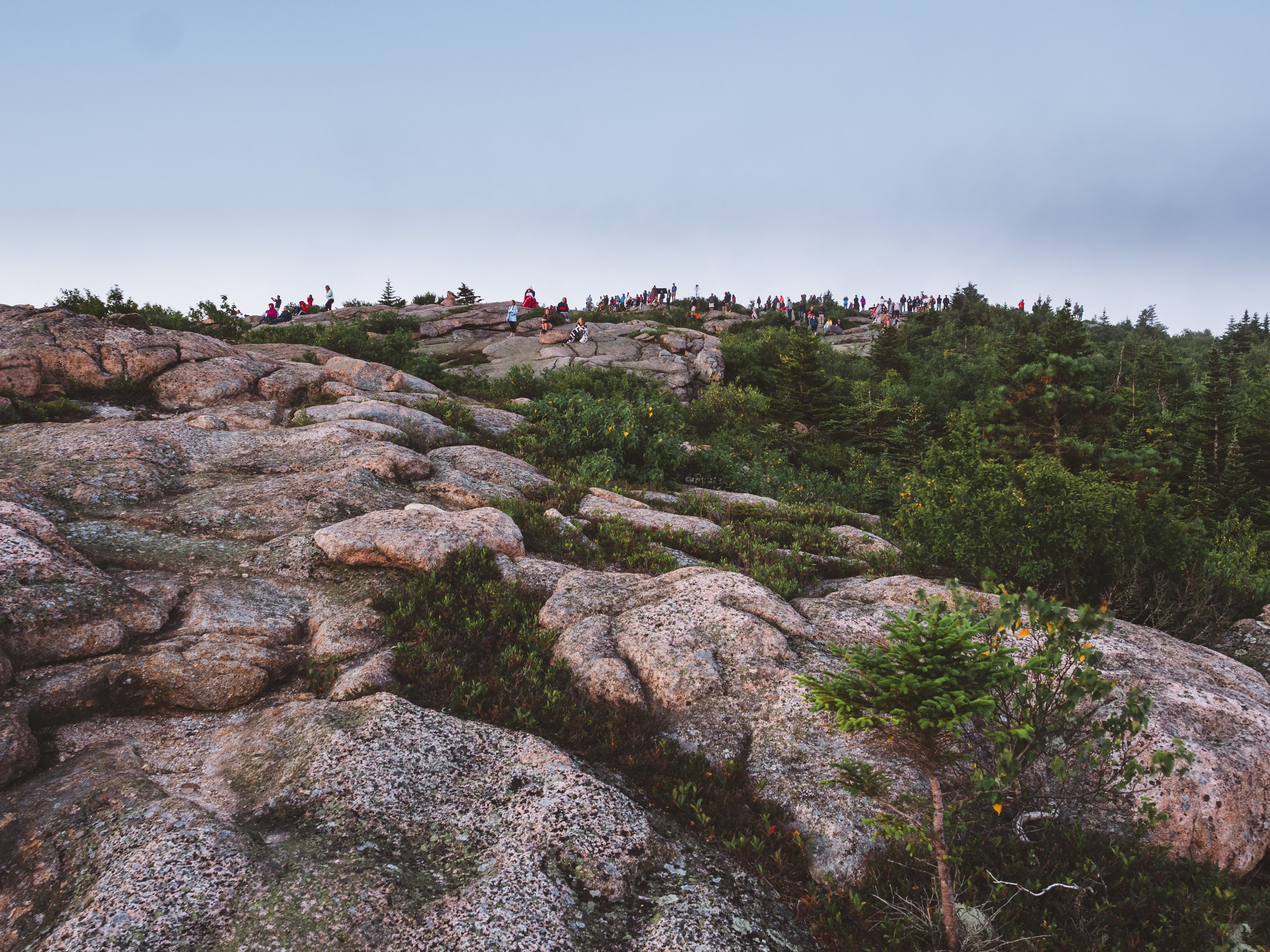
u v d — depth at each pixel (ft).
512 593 24.49
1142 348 181.98
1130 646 21.61
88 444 31.73
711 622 22.11
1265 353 188.24
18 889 12.59
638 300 188.44
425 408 47.52
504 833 14.33
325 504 29.37
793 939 13.15
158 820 13.66
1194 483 82.48
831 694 13.34
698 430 81.46
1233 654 26.45
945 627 12.60
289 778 15.26
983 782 12.94
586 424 48.52
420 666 20.03
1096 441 61.11
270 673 19.58
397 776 15.44
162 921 11.57
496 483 36.63
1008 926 13.12
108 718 17.57
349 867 13.10
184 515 27.48
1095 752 16.61
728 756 17.81
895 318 205.67
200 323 68.85
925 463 42.45
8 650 17.56
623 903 13.21
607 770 17.04
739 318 180.65
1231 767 16.47
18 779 15.11
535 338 115.55
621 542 31.27
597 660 20.67
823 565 32.37
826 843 15.25
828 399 94.63
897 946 12.91
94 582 20.44
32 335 42.42
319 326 74.95
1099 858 14.92
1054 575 28.71
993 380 122.31
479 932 11.85
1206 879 14.78
